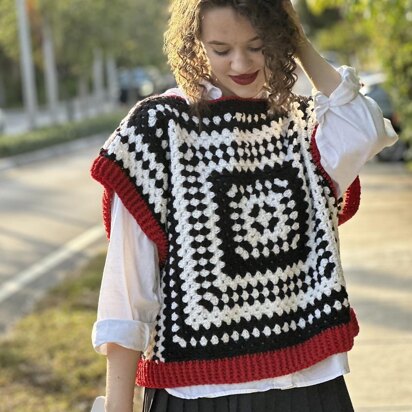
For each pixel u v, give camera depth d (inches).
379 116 112.1
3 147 1042.7
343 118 109.6
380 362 248.4
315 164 109.0
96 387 256.5
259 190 105.3
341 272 106.3
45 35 1462.8
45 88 2417.6
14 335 314.7
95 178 102.4
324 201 107.7
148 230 102.8
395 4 401.4
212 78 107.1
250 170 105.6
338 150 109.0
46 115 2018.9
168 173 103.2
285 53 102.0
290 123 110.2
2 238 536.4
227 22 100.1
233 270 103.0
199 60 105.8
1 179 879.1
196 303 102.5
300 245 106.8
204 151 104.3
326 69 111.7
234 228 103.4
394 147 779.4
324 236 106.6
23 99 2455.7
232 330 103.2
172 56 107.8
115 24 1653.5
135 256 103.5
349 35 1446.9
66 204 677.3
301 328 106.0
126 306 102.5
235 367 103.2
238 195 103.7
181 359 103.3
